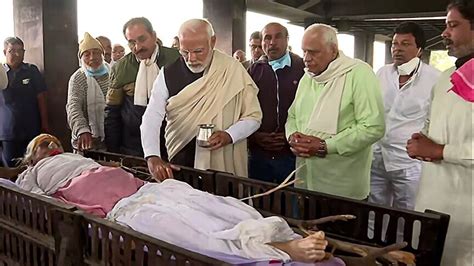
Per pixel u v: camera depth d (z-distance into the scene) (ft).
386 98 9.50
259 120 7.61
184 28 7.07
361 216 4.69
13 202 5.01
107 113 9.04
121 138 9.11
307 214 5.10
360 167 7.49
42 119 11.98
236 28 19.51
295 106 7.95
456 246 5.69
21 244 4.99
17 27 12.89
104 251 4.10
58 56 12.74
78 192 6.04
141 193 5.46
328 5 30.48
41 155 7.45
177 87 7.38
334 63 7.18
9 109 11.50
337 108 7.17
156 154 6.98
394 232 4.50
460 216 5.62
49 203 4.52
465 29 5.32
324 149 7.01
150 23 8.41
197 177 6.23
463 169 5.56
